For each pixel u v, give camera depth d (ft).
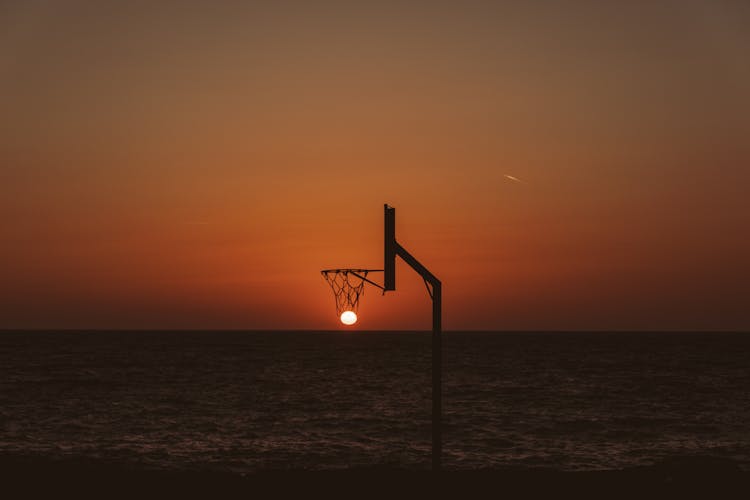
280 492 81.82
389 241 78.84
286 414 173.78
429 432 146.00
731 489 83.51
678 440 139.74
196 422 158.51
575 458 118.32
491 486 83.66
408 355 493.77
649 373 331.16
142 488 83.66
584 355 504.02
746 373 334.65
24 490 82.74
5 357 426.10
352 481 85.92
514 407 193.26
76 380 268.62
